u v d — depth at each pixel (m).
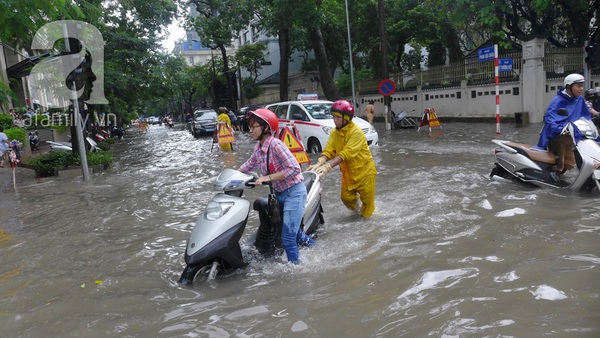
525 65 18.30
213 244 4.13
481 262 4.15
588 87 13.62
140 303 3.86
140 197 8.80
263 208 4.75
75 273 4.77
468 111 21.48
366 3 27.94
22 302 4.05
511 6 20.47
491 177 7.87
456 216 5.71
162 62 28.08
